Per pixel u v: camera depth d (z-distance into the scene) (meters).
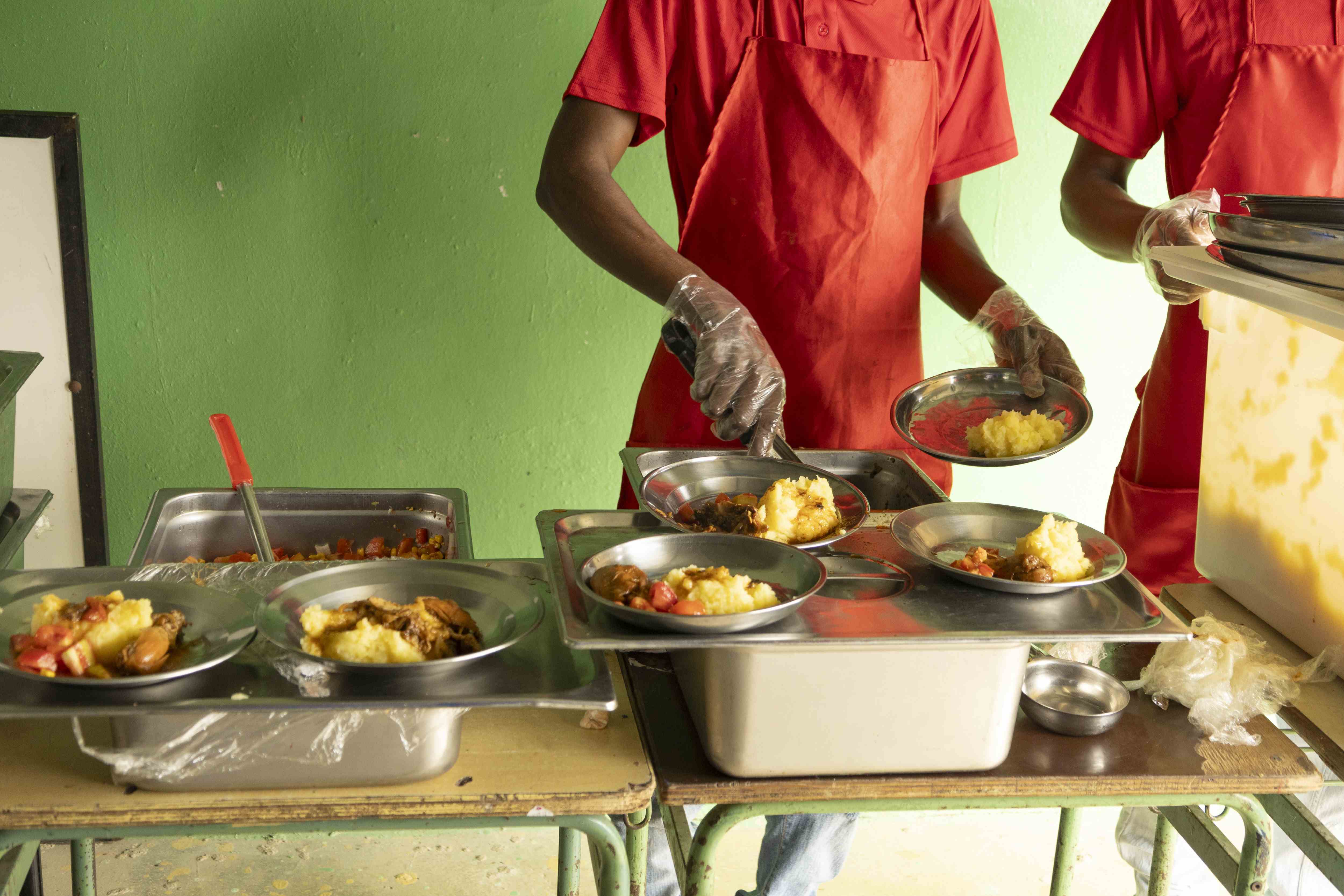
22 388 1.84
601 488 2.19
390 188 1.96
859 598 1.04
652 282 1.41
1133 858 1.70
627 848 1.16
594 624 0.92
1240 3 1.66
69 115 1.76
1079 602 1.04
